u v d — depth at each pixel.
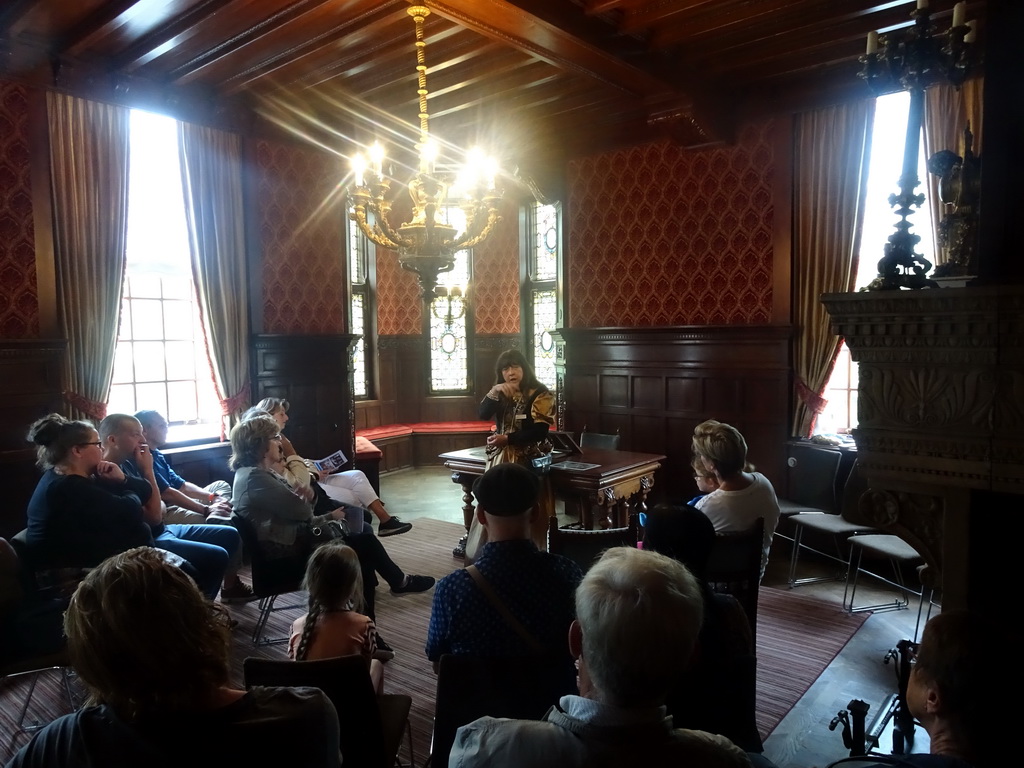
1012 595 1.60
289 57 4.58
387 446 8.08
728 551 2.49
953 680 1.15
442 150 6.42
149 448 4.16
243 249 5.48
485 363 8.76
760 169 5.39
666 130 5.43
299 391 5.91
